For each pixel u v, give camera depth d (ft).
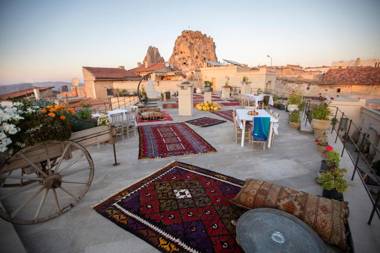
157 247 7.67
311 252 6.30
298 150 17.90
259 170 14.08
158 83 67.26
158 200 10.64
